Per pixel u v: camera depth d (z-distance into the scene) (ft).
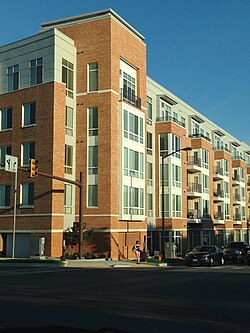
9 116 123.34
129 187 124.06
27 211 114.52
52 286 56.29
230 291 51.34
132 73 133.39
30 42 121.60
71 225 118.93
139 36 137.39
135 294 48.08
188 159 179.83
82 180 109.40
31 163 86.69
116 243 117.60
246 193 255.70
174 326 30.86
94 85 122.21
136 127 130.00
